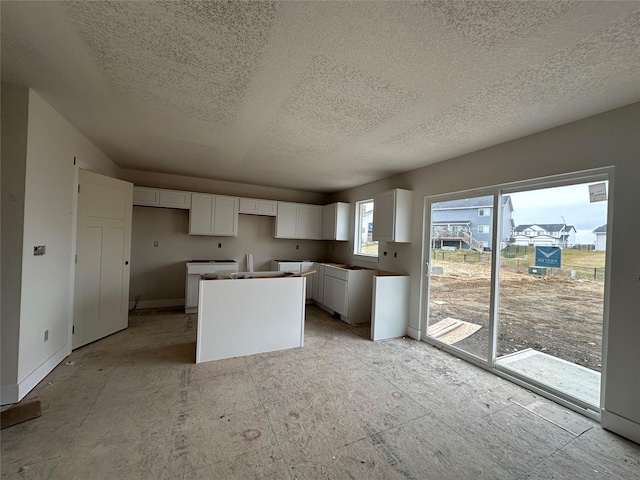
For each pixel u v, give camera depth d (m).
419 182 3.78
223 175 4.69
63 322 2.68
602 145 2.06
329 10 1.24
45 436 1.67
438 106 2.10
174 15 1.30
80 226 2.93
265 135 2.81
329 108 2.19
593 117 2.12
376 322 3.60
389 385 2.46
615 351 1.94
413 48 1.47
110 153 3.56
